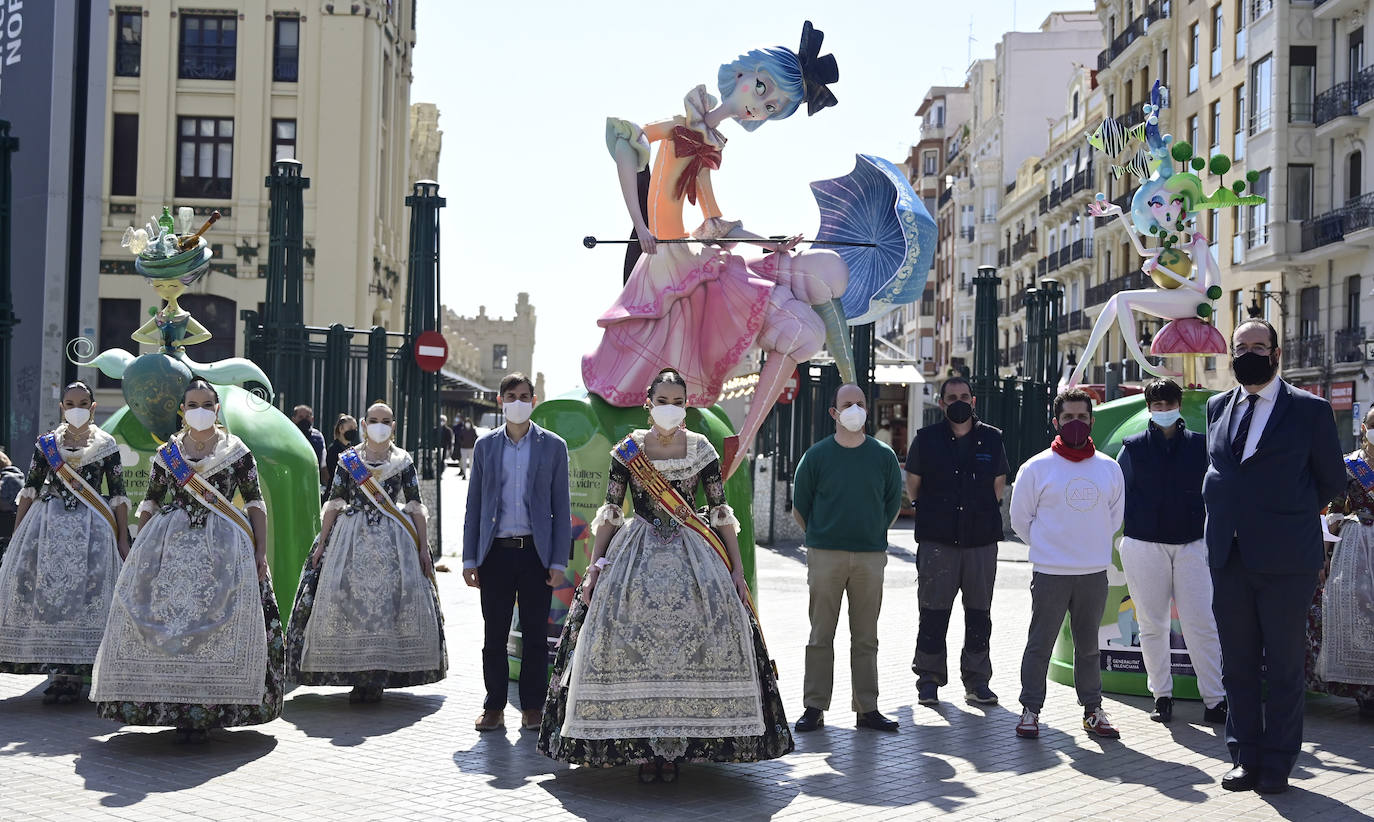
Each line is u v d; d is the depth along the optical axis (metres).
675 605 6.18
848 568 7.62
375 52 36.03
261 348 15.60
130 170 34.91
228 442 7.17
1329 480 6.37
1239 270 37.25
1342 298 34.34
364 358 15.73
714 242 8.55
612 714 6.08
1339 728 7.84
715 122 8.70
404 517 8.29
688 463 6.38
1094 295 52.81
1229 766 6.77
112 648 6.92
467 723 7.61
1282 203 35.12
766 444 21.83
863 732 7.56
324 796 5.96
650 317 8.49
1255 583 6.38
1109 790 6.25
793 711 8.10
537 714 7.44
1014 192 67.75
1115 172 9.55
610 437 8.52
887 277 9.07
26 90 16.84
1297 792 6.25
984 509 8.44
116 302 34.81
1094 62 70.50
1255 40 36.59
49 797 5.88
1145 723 7.85
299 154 35.25
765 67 8.60
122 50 34.94
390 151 39.22
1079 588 7.45
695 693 6.12
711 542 6.35
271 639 7.11
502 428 7.58
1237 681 6.43
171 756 6.73
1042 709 8.25
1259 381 6.44
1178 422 8.05
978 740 7.36
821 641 7.65
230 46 35.12
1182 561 7.87
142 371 8.46
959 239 77.06
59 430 8.12
